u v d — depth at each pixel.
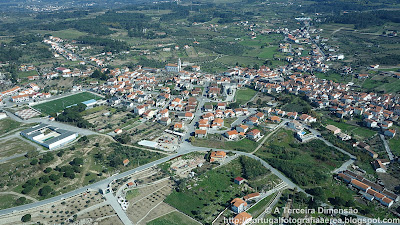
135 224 180.62
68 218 183.75
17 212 187.12
